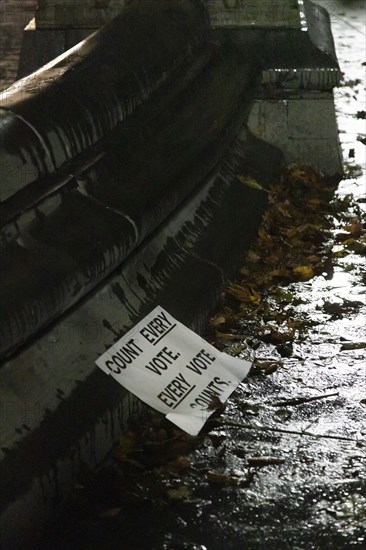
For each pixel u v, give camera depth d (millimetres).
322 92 8094
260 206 6953
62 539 3801
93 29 7984
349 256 6629
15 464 3646
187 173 5422
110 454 4285
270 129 8180
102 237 4320
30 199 4141
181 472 4199
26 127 4242
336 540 3738
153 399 4465
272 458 4285
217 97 6496
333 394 4844
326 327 5590
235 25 7832
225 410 4660
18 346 3807
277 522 3859
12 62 11508
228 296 5863
